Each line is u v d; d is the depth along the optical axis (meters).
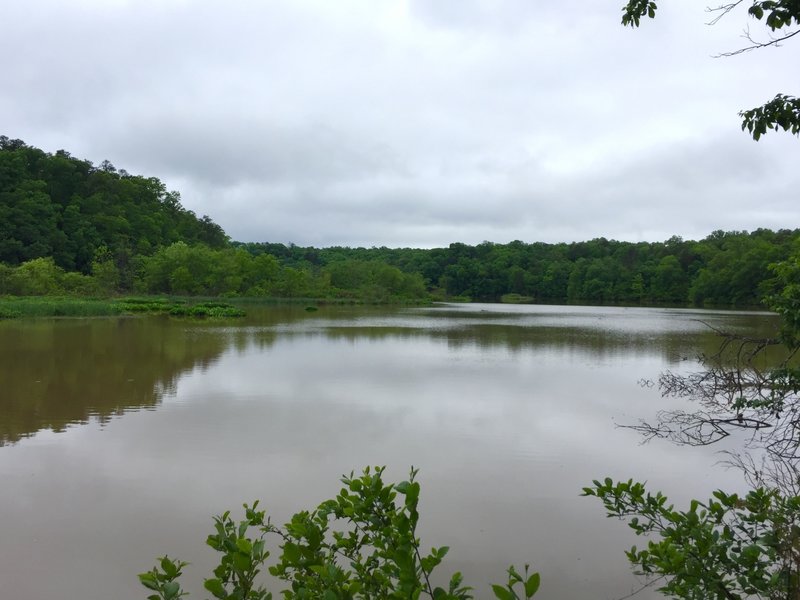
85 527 6.66
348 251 146.75
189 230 100.06
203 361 19.30
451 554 6.19
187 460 8.94
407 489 2.30
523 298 103.88
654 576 5.71
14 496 7.50
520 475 8.48
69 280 57.03
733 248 68.31
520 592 5.47
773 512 3.23
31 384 14.86
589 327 37.22
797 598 2.78
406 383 15.62
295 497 7.57
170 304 52.75
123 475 8.27
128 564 5.89
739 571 2.92
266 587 5.42
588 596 5.43
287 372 17.22
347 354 21.80
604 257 103.88
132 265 71.06
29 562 5.91
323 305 69.75
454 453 9.48
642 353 22.95
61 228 74.94
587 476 8.46
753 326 37.16
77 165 88.12
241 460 8.97
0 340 24.34
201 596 5.27
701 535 2.99
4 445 9.59
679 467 8.82
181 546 6.26
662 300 86.19
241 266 78.44
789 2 3.41
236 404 12.80
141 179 101.00
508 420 11.64
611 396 14.09
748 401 4.39
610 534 6.66
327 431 10.66
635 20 4.27
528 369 18.45
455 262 119.94
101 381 15.38
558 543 6.44
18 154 77.62
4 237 66.94
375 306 71.56
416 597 2.12
